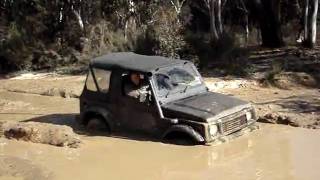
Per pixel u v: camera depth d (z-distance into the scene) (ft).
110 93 40.83
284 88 58.18
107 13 94.84
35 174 33.91
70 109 53.83
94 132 41.98
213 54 74.59
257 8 88.58
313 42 82.74
